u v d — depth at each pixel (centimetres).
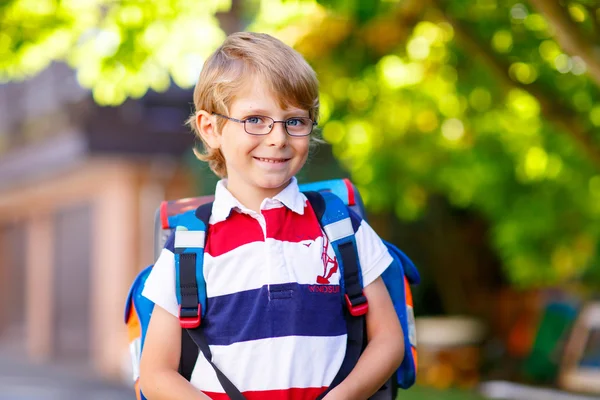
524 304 1359
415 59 861
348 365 272
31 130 1720
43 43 751
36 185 1880
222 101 277
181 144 1270
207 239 274
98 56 723
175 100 1260
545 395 897
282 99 272
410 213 1097
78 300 1866
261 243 271
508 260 1174
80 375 1625
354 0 634
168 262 274
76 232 1861
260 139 273
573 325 998
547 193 1031
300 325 266
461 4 711
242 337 264
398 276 303
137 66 713
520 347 1272
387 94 907
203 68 290
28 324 2056
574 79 777
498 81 765
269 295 266
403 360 301
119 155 1267
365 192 1030
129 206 1614
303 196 284
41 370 1714
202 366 269
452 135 984
